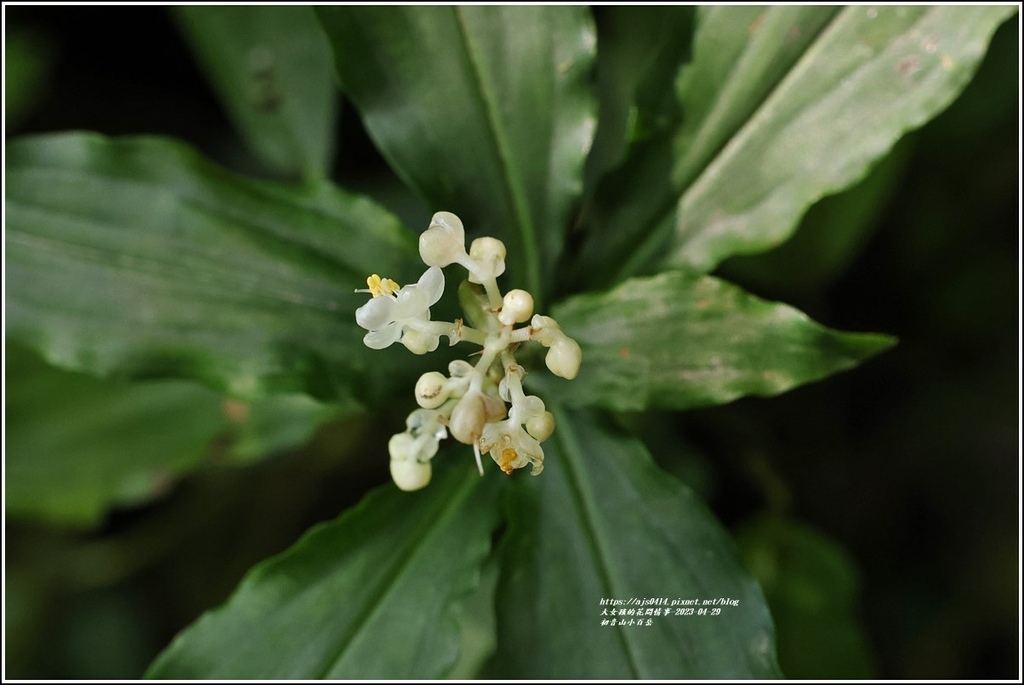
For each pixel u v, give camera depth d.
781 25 0.24
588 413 0.24
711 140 0.24
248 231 0.24
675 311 0.23
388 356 0.24
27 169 0.25
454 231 0.22
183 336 0.24
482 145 0.24
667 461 0.29
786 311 0.22
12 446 0.28
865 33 0.23
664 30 0.25
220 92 0.28
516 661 0.23
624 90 0.28
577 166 0.24
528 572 0.23
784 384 0.22
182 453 0.29
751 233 0.24
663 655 0.23
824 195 0.23
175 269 0.24
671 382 0.23
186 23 0.28
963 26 0.23
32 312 0.24
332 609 0.24
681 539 0.23
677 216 0.24
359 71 0.24
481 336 0.22
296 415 0.28
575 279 0.24
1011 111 0.29
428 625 0.23
